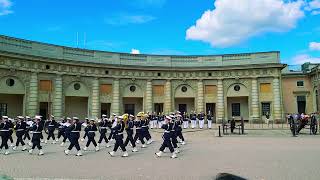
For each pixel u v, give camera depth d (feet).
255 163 50.57
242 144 77.66
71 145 64.28
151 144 83.41
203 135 105.09
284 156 57.41
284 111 170.71
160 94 165.17
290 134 104.32
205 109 164.55
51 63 140.05
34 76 134.41
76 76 147.84
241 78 162.81
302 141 83.41
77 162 54.80
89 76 151.84
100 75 154.61
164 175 42.73
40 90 136.56
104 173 44.57
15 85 129.08
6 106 131.13
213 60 168.96
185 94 166.50
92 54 155.02
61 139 96.73
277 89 157.48
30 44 134.92
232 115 165.99
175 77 166.40
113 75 157.48
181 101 169.17
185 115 137.80
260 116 159.22
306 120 107.34
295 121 107.55
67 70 145.38
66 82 145.38
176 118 80.28
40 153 64.85
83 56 152.35
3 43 125.39
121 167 49.44
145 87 163.22
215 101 164.76
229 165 49.21
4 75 125.70
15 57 127.34
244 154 60.49
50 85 139.95
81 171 46.19
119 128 62.54
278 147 70.79
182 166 49.55
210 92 165.89
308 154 59.62
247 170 44.98
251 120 158.81
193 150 68.23
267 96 159.12
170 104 163.84
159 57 167.94
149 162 54.24
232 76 163.94
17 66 128.98
